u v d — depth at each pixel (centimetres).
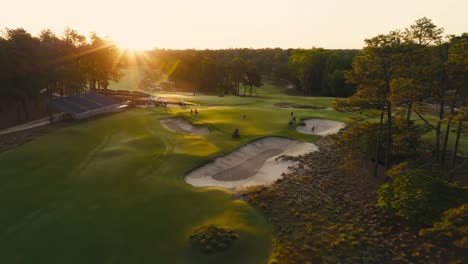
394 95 2688
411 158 3550
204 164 3434
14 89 5253
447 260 1973
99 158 3522
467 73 2766
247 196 2766
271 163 3628
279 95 11038
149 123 5016
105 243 2091
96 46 8719
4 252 2011
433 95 2975
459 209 1812
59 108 5222
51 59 6444
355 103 3056
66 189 2797
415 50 2741
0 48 5112
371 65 2841
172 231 2205
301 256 1989
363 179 3206
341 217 2489
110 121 5081
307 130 4903
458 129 2809
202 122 5028
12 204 2548
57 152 3653
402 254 2053
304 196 2820
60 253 2003
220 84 11981
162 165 3334
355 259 2000
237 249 2014
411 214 2195
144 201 2602
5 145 3884
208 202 2608
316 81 11612
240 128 4769
